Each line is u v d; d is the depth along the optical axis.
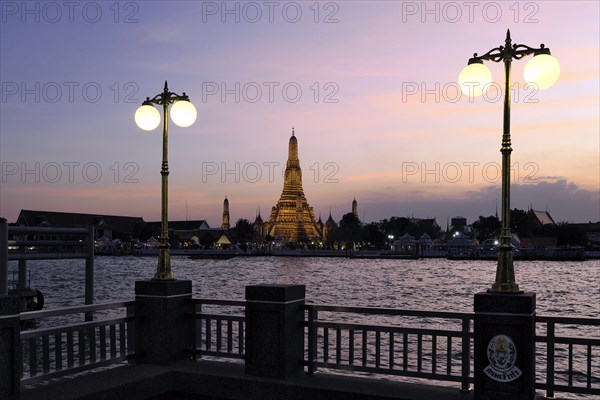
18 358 7.70
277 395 9.13
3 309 7.50
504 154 8.50
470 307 63.03
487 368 8.13
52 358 23.09
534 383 8.16
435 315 8.71
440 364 25.31
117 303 10.18
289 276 122.50
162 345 10.41
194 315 10.69
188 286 10.85
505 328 8.08
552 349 8.13
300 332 9.74
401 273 131.38
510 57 8.57
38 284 94.12
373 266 167.62
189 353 10.70
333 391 8.76
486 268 154.50
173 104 11.00
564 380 23.64
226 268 164.50
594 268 158.12
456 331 8.72
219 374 9.66
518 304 7.97
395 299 72.12
